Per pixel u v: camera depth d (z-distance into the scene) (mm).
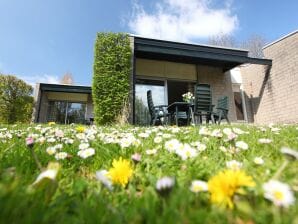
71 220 558
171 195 615
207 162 1041
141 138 1977
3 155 1203
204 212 552
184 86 10461
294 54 8836
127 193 769
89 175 1057
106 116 7395
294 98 8789
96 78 7691
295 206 559
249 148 1402
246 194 617
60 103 12805
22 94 12328
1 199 547
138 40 8406
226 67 10523
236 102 11273
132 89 7777
